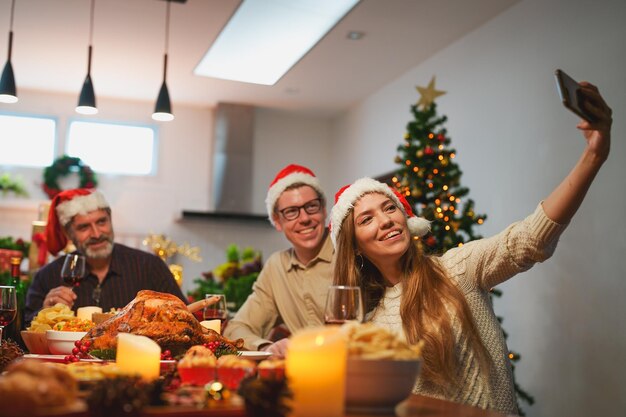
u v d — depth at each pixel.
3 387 0.82
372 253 1.91
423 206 4.12
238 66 6.34
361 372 1.02
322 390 0.95
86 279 2.97
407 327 1.76
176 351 1.51
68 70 6.50
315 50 5.81
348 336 1.08
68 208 2.92
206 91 7.15
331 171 8.15
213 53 6.01
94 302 2.93
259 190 7.89
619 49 3.82
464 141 5.35
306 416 0.95
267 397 0.91
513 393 1.81
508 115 4.80
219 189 7.48
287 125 8.11
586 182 1.52
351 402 1.03
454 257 1.89
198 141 7.79
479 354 1.74
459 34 5.41
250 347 2.28
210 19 5.16
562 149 4.24
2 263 3.97
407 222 2.10
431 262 1.88
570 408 4.03
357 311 1.21
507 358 1.84
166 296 1.55
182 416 0.91
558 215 1.60
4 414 0.81
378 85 6.79
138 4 4.91
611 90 3.87
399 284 1.93
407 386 1.04
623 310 3.68
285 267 2.73
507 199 4.75
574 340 4.03
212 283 4.00
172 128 7.71
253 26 5.39
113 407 0.87
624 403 3.64
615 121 3.82
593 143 1.48
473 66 5.29
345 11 5.01
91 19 5.18
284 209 2.66
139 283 3.03
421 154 4.11
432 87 4.41
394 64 6.14
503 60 4.91
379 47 5.72
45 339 1.89
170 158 7.67
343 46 5.71
